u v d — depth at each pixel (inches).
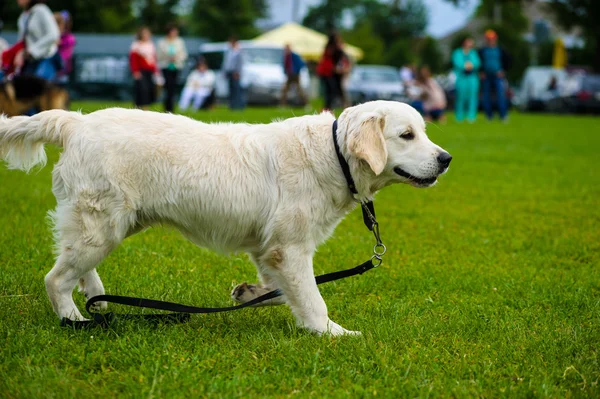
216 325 181.3
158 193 170.6
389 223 314.3
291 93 1132.5
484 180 436.1
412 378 148.7
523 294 217.3
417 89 986.7
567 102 1387.8
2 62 476.1
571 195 391.5
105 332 169.8
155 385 140.4
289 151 174.6
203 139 173.5
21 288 202.2
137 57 696.4
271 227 173.2
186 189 170.4
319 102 1379.2
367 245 274.1
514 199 376.8
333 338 170.7
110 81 1195.3
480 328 182.2
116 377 145.6
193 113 819.4
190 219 174.6
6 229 265.6
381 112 177.0
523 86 1563.7
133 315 180.1
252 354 159.0
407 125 178.7
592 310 199.9
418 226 309.3
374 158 170.2
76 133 169.9
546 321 190.1
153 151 168.9
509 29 2336.4
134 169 167.9
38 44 461.7
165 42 731.4
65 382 139.6
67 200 170.1
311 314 175.3
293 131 177.6
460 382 147.8
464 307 202.7
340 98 818.8
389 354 160.1
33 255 236.1
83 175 167.2
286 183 172.7
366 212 189.9
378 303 206.1
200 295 206.4
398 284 225.3
